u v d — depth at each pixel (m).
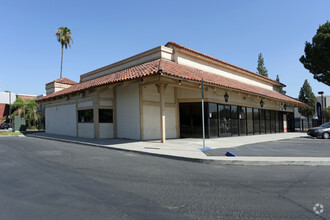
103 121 16.44
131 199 4.41
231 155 8.90
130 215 3.66
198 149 10.89
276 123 26.28
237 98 19.78
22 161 8.33
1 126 43.69
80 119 18.22
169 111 16.72
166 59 16.05
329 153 9.95
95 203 4.19
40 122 32.47
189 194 4.73
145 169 7.05
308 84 41.22
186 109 17.12
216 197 4.55
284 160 7.99
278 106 26.81
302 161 7.92
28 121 35.66
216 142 14.16
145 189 5.05
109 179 5.88
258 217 3.61
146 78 12.73
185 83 14.59
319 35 26.03
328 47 25.31
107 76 17.88
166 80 13.15
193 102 16.91
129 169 7.03
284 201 4.34
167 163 8.06
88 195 4.64
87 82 19.97
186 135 17.00
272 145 13.06
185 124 17.08
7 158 8.97
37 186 5.26
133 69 15.43
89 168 7.15
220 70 20.67
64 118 20.69
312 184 5.50
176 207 4.02
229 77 21.83
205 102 16.58
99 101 16.30
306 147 12.16
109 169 7.02
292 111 30.62
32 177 6.06
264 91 23.62
